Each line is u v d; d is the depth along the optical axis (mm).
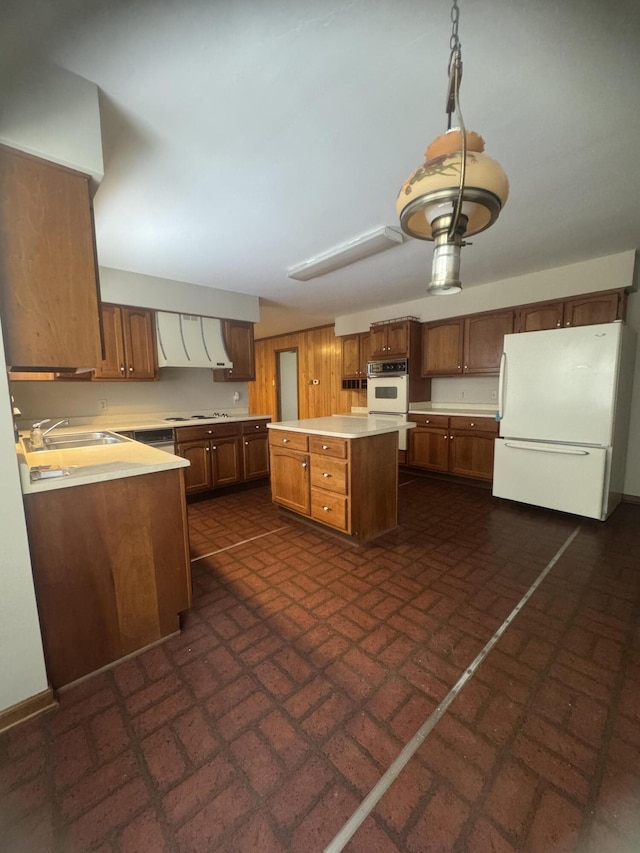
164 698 1390
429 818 994
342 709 1336
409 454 4844
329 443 2723
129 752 1180
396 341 4902
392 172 1938
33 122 1253
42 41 1168
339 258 3061
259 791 1064
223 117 1520
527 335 3283
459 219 985
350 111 1494
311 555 2553
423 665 1542
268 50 1206
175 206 2262
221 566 2408
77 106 1319
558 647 1640
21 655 1290
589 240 2916
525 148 1758
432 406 5215
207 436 3951
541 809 1010
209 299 4094
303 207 2301
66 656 1448
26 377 2865
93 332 1437
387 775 1106
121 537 1559
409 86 1367
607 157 1828
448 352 4621
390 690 1419
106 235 2662
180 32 1138
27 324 1308
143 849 931
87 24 1106
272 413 7758
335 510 2742
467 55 1232
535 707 1337
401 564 2404
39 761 1153
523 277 3869
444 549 2617
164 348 3814
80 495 1449
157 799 1045
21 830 973
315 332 6660
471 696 1388
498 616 1861
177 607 1739
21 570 1277
